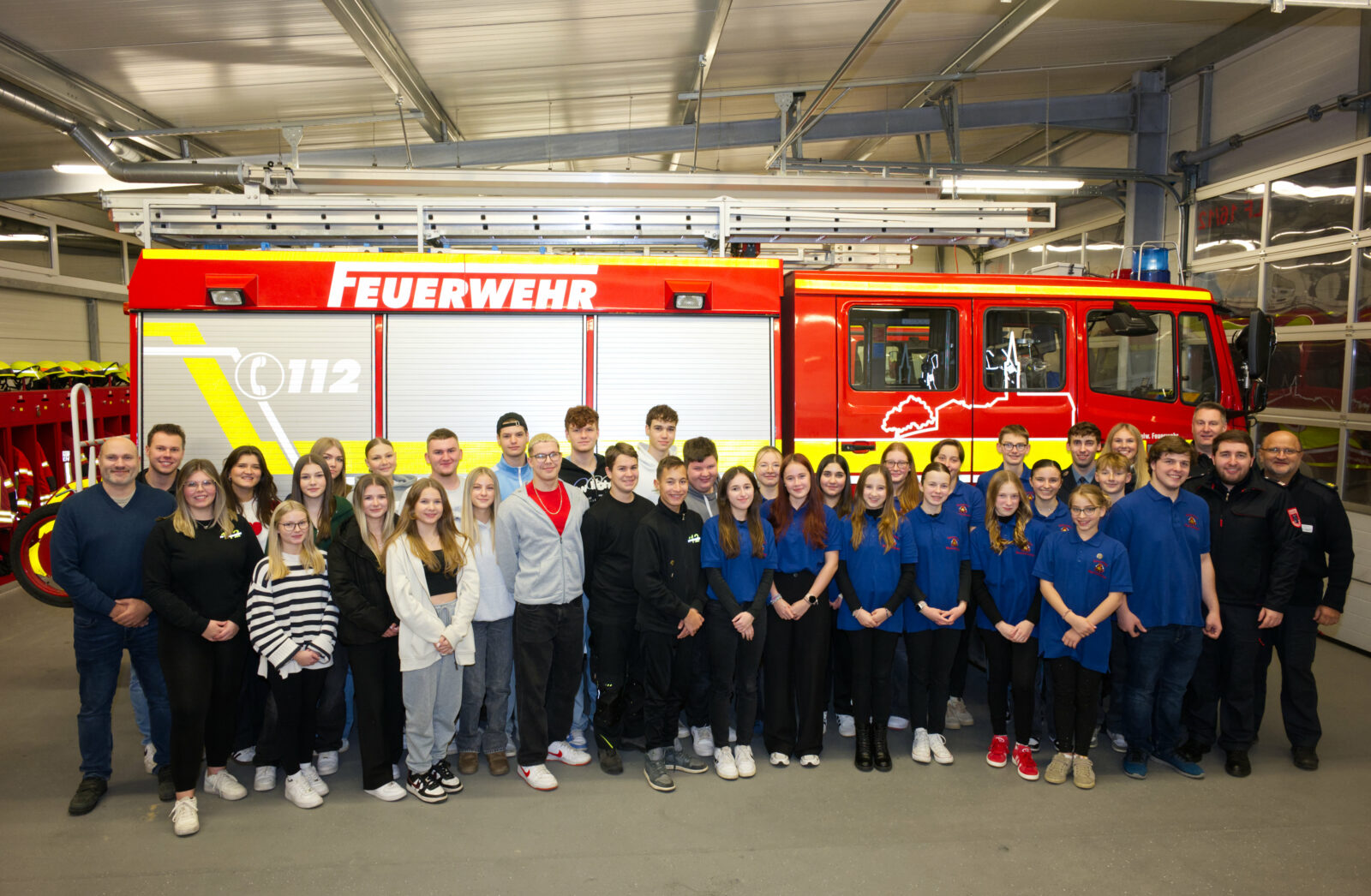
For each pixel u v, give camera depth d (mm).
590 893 3193
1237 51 8922
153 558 3570
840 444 5445
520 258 5160
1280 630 4371
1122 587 3969
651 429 4578
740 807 3863
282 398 5043
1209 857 3465
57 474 8914
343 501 4402
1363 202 7473
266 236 5363
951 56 8812
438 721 3971
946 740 4676
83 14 6461
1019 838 3604
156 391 5000
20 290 11227
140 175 7809
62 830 3645
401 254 5102
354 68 7848
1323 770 4289
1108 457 4422
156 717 3891
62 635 6609
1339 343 7812
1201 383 5969
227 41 7105
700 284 5246
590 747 4562
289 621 3736
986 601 4277
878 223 5629
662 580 4020
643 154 9852
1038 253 14086
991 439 5605
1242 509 4219
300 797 3838
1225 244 9266
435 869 3346
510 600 4121
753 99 9789
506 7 6891
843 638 4586
